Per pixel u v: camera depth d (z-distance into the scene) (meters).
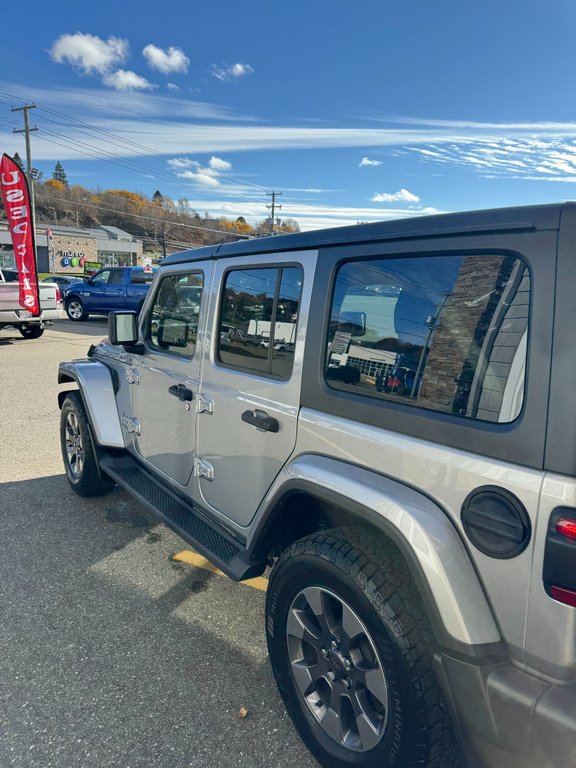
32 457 5.34
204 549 2.53
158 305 3.30
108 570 3.29
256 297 2.40
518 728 1.38
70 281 32.50
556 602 1.31
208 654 2.56
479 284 1.54
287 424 2.14
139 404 3.52
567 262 1.33
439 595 1.47
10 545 3.57
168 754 2.00
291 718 2.01
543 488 1.32
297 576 1.89
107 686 2.34
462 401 1.55
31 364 10.66
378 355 1.81
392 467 1.70
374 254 1.84
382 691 1.64
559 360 1.32
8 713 2.18
